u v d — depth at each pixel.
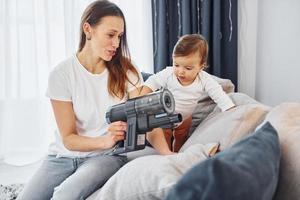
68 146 1.17
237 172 0.48
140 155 1.26
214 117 1.28
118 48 1.24
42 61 2.32
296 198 0.63
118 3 2.21
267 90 2.09
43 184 1.19
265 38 2.07
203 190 0.46
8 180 2.08
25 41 2.26
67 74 1.20
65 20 2.24
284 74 1.92
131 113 0.98
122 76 1.26
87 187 1.00
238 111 1.13
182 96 1.48
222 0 2.10
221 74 2.18
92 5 1.18
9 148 2.36
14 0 2.21
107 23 1.14
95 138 1.14
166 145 1.26
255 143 0.62
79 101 1.21
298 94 1.81
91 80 1.22
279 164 0.67
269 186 0.55
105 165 1.09
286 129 0.76
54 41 2.30
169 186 0.66
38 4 2.26
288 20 1.86
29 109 2.34
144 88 1.39
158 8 2.15
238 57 2.22
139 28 2.27
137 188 0.71
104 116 1.23
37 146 2.39
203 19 2.11
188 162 0.78
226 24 2.12
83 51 1.22
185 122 1.52
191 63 1.40
